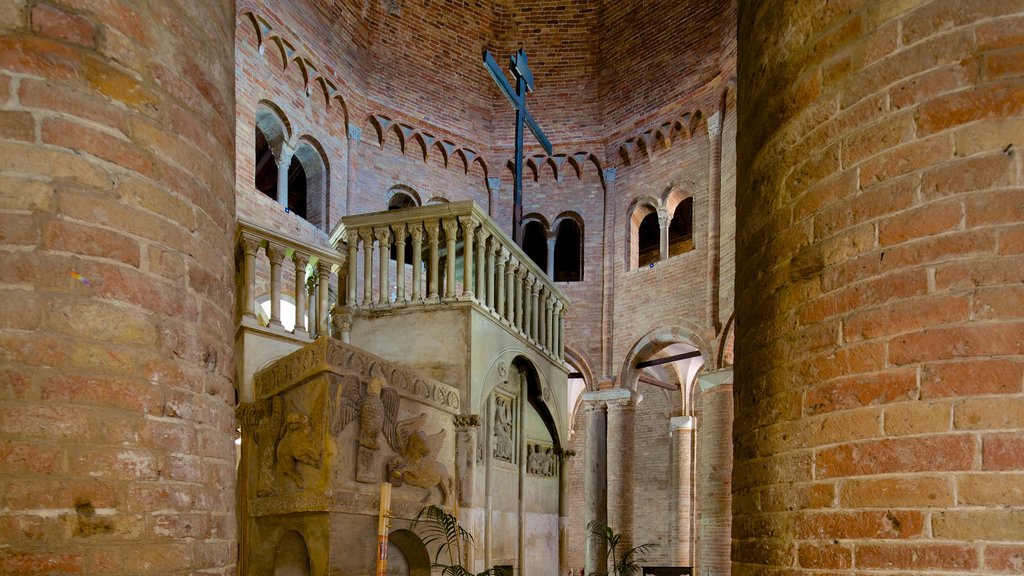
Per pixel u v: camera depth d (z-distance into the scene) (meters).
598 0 21.14
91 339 2.83
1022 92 2.84
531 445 10.63
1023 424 2.68
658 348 19.08
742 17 4.57
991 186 2.85
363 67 18.81
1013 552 2.63
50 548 2.65
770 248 3.77
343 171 17.88
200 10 3.52
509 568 9.62
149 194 3.09
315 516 6.43
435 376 8.52
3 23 2.79
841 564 3.07
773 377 3.63
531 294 10.70
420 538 7.43
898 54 3.15
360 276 15.91
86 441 2.77
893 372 2.99
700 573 16.05
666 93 19.09
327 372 6.47
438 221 8.83
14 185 2.73
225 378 3.55
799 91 3.64
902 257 3.02
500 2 21.38
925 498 2.83
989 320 2.78
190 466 3.15
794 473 3.39
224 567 3.36
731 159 16.94
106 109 2.99
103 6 3.02
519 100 14.09
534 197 20.95
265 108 15.58
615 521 18.66
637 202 19.84
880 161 3.16
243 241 7.90
